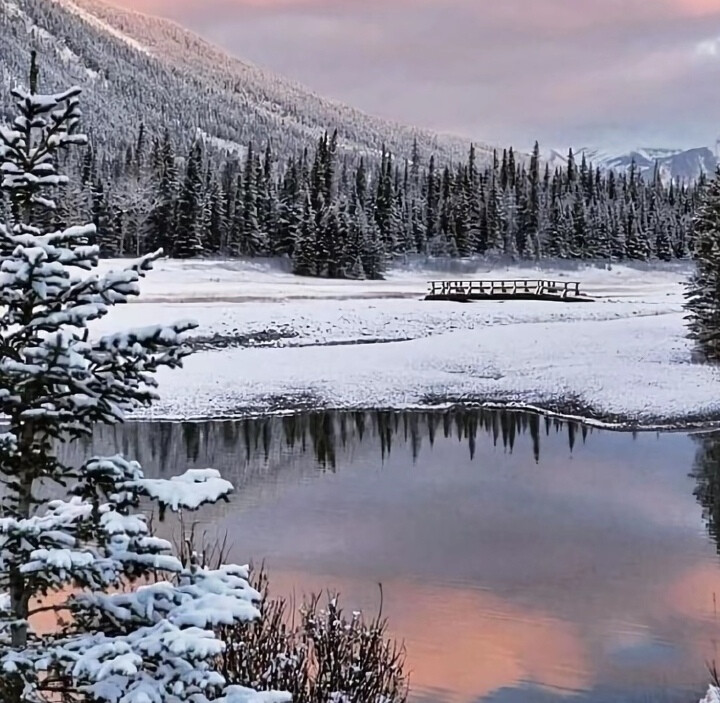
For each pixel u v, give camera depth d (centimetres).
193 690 466
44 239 502
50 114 515
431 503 2247
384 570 1672
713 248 4528
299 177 10388
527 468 2712
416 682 1162
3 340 507
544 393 3944
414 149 14938
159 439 3134
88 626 511
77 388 508
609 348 4681
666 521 2078
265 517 2066
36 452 529
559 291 7931
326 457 2878
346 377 4191
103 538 502
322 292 6888
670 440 3189
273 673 740
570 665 1238
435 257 11094
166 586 496
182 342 521
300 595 1512
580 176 14300
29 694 455
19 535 474
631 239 11956
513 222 11675
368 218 10231
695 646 1322
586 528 2008
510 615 1443
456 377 4222
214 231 9531
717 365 4294
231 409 3688
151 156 11581
